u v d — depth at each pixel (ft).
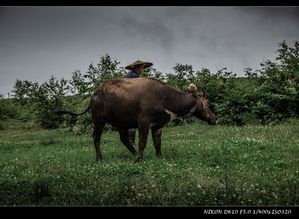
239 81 67.36
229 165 25.39
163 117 30.45
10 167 29.86
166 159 29.35
